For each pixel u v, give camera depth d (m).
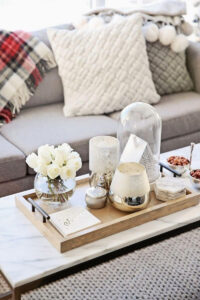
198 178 1.80
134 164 1.62
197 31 3.33
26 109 2.57
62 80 2.57
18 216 1.62
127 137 1.93
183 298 1.79
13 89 2.44
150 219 1.60
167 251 2.04
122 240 1.49
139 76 2.58
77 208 1.60
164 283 1.86
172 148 2.57
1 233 1.52
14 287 1.31
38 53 2.53
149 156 1.76
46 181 1.57
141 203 1.57
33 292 1.78
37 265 1.37
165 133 2.49
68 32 2.55
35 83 2.53
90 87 2.51
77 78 2.51
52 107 2.60
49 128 2.32
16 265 1.37
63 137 2.24
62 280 1.85
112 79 2.53
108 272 1.91
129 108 1.96
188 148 2.14
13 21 3.12
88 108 2.48
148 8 2.86
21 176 2.12
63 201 1.61
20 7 3.10
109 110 2.53
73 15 3.32
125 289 1.82
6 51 2.45
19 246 1.46
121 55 2.55
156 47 2.77
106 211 1.62
